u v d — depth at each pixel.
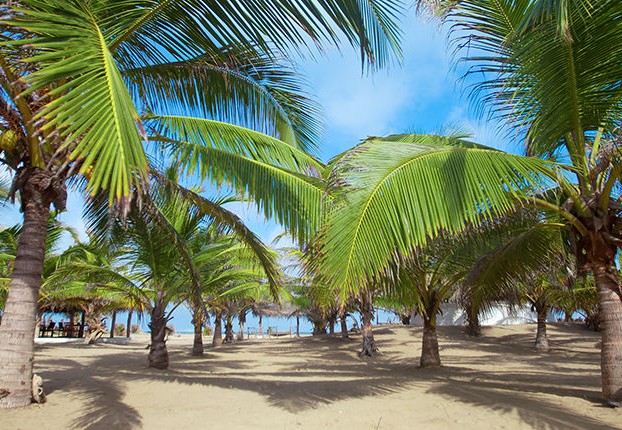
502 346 21.36
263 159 6.50
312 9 3.94
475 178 4.58
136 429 5.22
